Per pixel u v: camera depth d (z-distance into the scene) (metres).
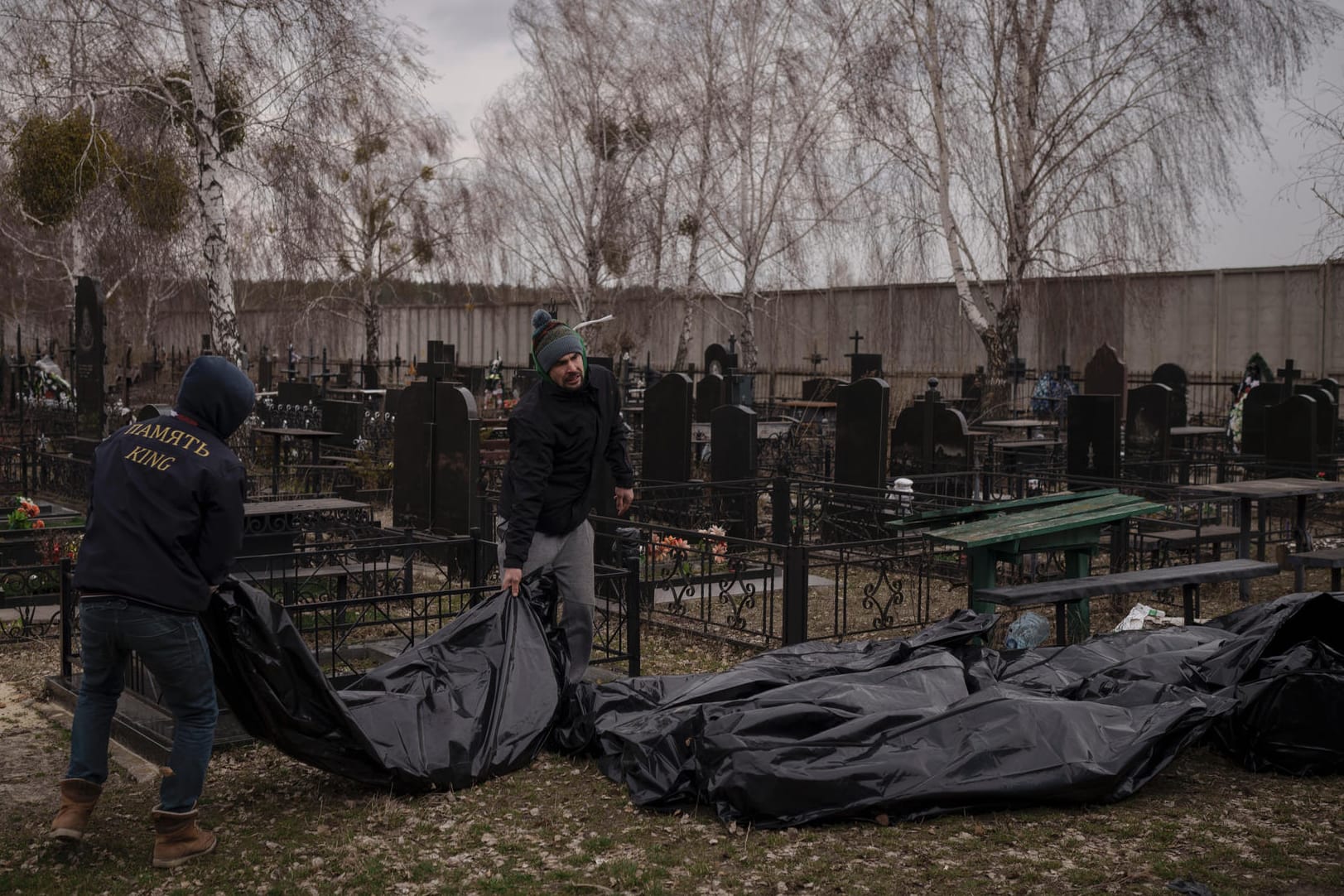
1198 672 5.61
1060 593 6.71
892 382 28.36
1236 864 4.13
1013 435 18.98
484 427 17.58
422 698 5.33
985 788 4.56
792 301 33.22
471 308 41.06
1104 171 21.75
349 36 18.06
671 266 30.73
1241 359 27.16
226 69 18.88
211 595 4.39
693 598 9.69
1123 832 4.44
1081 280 26.02
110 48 18.28
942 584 10.55
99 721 4.43
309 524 10.09
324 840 4.53
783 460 13.20
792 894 3.95
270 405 22.14
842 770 4.55
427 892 4.04
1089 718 4.83
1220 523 12.81
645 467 13.30
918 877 4.05
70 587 6.72
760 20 28.48
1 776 5.38
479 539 7.62
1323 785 5.00
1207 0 20.27
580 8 30.45
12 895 4.05
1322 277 25.48
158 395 32.12
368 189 34.72
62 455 16.69
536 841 4.48
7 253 30.70
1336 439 17.77
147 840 4.57
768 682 5.44
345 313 40.06
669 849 4.36
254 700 4.61
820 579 10.82
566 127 31.09
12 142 19.20
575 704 5.59
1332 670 5.21
